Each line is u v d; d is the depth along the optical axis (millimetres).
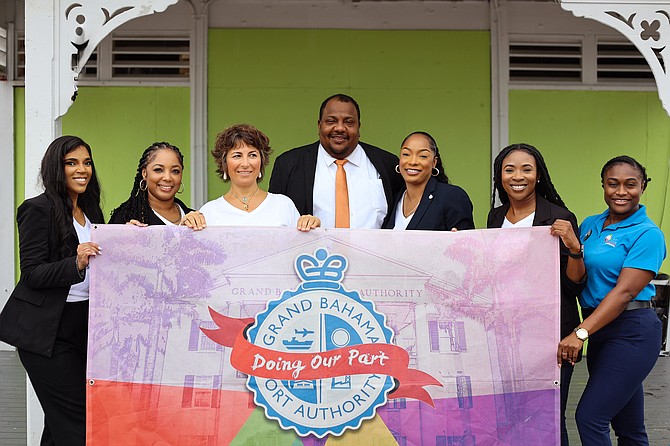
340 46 8039
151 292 4105
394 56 8055
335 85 8047
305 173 5148
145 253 4105
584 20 8094
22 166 8258
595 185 8156
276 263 4141
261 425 4098
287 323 4125
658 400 6645
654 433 5816
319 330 4129
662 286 8117
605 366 4164
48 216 4051
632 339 4141
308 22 8008
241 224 4367
